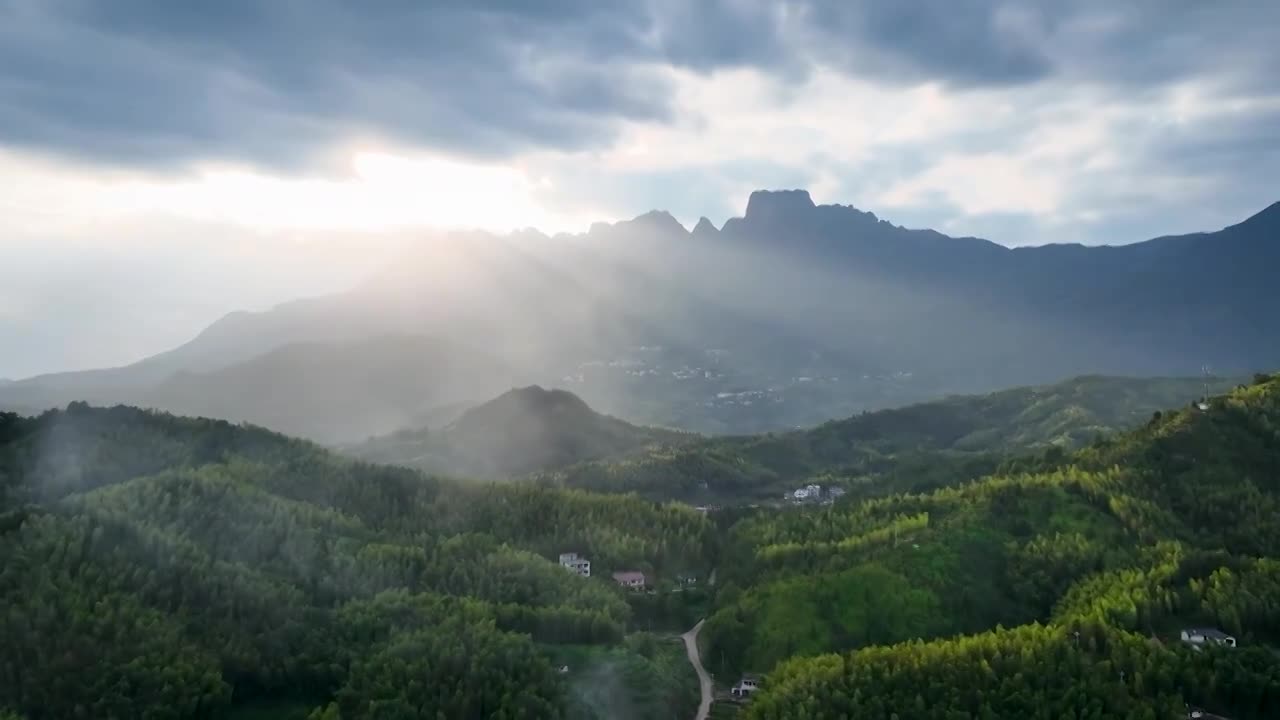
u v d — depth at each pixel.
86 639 151.25
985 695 148.62
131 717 143.50
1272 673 152.38
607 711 170.12
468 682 159.88
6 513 184.12
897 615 197.12
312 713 152.25
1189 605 177.38
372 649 169.62
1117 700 144.12
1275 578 178.88
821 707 153.88
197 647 159.88
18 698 141.25
